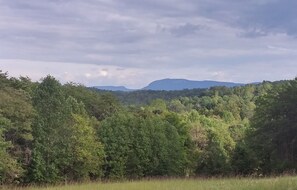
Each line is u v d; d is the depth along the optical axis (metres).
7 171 35.00
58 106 44.72
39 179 41.12
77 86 71.81
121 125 53.25
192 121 84.50
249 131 50.38
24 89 46.16
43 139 42.31
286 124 42.72
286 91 45.12
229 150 71.62
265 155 46.88
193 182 19.86
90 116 64.44
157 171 54.47
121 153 51.81
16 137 39.78
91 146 46.84
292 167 41.62
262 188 12.20
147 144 54.03
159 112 84.69
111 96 73.19
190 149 62.38
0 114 35.62
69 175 45.44
